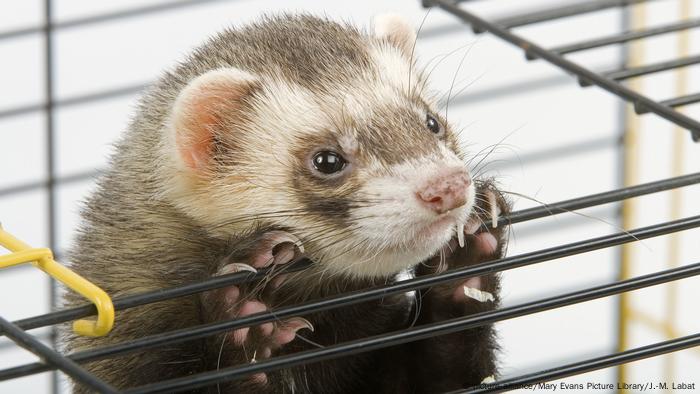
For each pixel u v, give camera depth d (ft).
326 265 1.97
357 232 1.94
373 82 2.02
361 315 2.05
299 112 2.00
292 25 2.09
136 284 1.98
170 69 2.10
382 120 1.98
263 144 1.99
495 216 1.95
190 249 1.99
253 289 1.91
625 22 2.50
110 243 2.01
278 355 2.00
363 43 2.06
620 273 2.47
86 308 1.78
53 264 1.79
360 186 1.95
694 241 2.43
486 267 1.82
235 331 1.90
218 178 1.99
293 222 1.97
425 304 2.02
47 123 2.27
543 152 2.47
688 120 1.98
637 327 2.44
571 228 2.50
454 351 2.03
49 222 2.26
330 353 1.79
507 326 2.48
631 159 2.46
